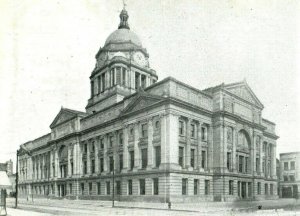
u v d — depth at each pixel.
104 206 39.84
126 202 44.09
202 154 45.75
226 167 46.16
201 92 46.19
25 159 87.19
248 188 51.44
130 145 46.94
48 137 76.12
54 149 70.38
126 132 47.97
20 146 85.56
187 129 43.28
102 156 54.47
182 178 41.19
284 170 73.19
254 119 55.16
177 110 41.84
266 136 60.28
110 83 63.62
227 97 48.91
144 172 43.22
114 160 50.59
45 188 74.31
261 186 54.84
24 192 85.19
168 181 39.56
